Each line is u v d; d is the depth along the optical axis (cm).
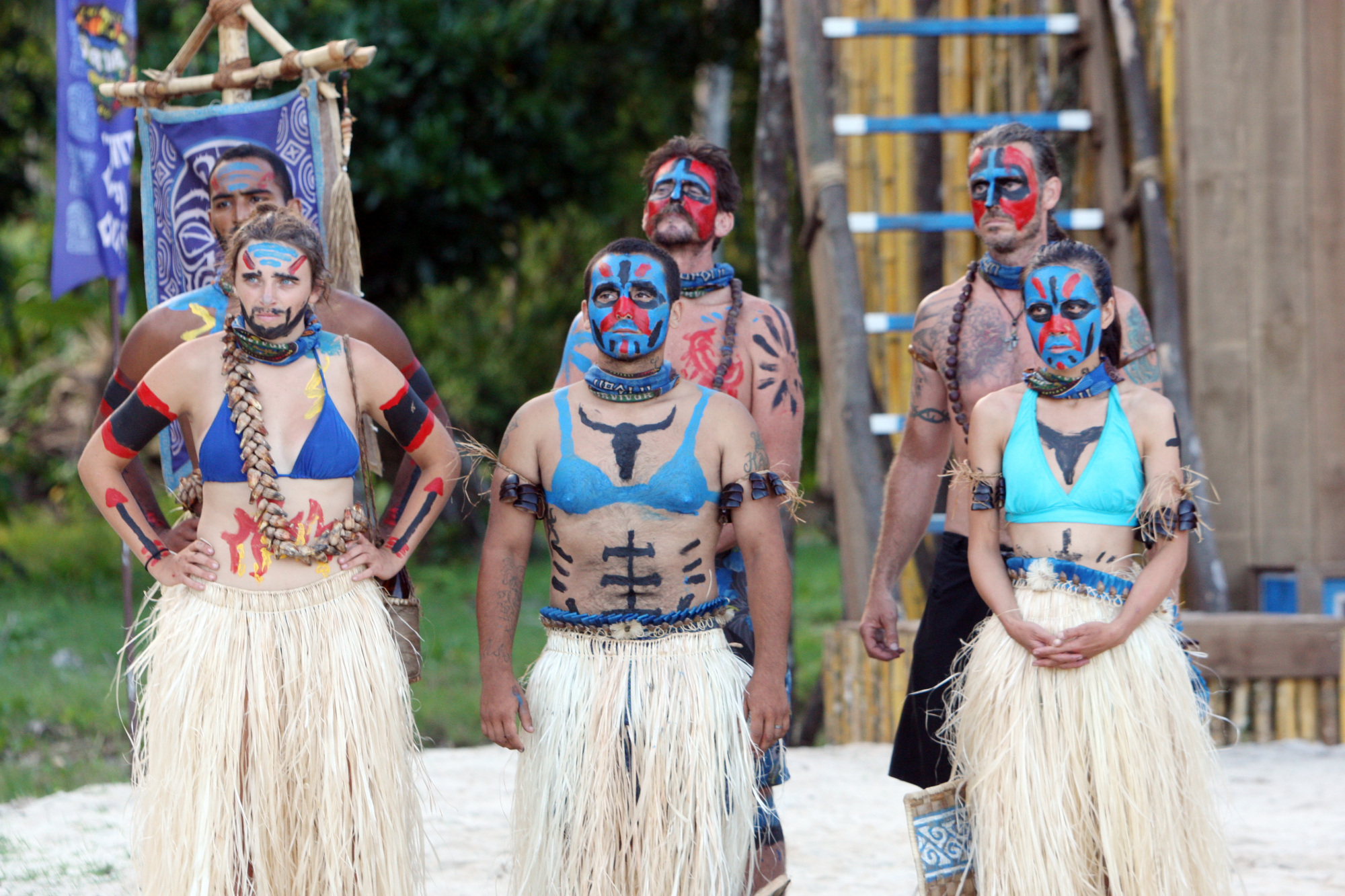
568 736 654
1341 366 1447
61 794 1173
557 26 2930
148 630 684
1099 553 687
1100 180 1517
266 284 650
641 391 673
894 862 957
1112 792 650
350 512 673
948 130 1444
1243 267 1454
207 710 641
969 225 1413
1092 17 1505
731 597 760
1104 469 686
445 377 3856
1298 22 1452
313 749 643
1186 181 1469
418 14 2648
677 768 643
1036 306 693
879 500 1339
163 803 643
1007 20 1488
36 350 3588
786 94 1518
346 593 668
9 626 2119
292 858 647
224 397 662
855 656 1337
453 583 2873
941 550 808
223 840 633
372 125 2656
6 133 2905
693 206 830
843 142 1627
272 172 802
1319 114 1454
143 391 662
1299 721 1294
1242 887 714
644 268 664
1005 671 680
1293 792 1112
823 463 3309
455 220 2848
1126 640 671
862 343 1362
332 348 678
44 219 3194
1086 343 684
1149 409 692
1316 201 1452
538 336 3944
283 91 2605
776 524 679
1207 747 688
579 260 3991
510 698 670
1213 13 1459
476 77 2725
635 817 642
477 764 1295
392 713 665
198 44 944
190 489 697
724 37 3155
